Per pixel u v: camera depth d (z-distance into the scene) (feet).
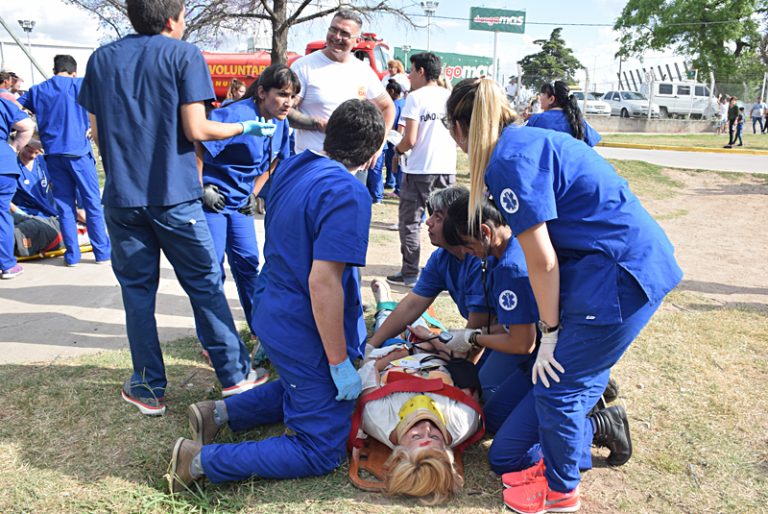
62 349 13.56
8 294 17.39
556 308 7.66
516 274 9.03
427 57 17.72
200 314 10.87
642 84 121.19
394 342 11.89
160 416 10.69
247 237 13.11
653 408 11.28
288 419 9.05
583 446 9.00
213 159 12.16
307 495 8.72
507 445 9.09
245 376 11.55
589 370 7.84
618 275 7.50
